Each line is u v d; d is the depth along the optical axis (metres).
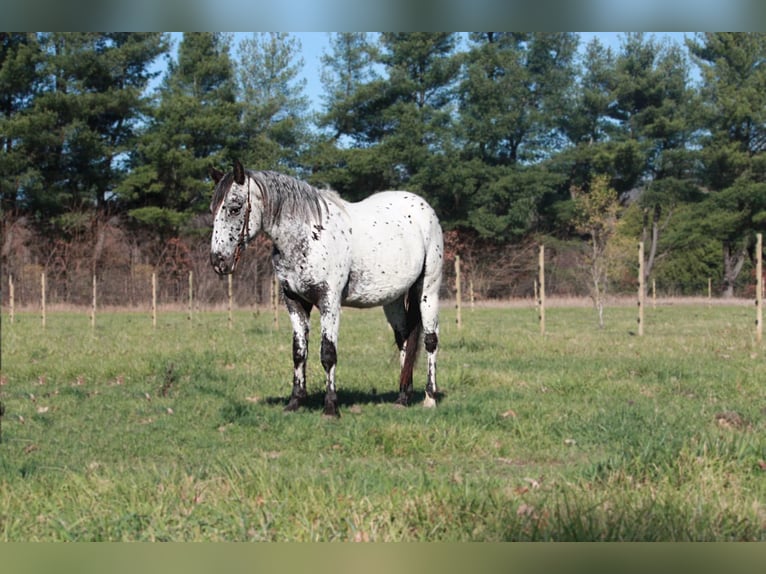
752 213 46.53
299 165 45.53
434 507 4.74
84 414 8.62
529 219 46.12
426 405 8.69
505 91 46.19
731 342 14.83
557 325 22.42
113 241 40.91
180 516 4.74
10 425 8.04
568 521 4.53
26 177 37.03
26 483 5.68
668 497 4.85
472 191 45.72
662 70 46.47
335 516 4.65
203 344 14.98
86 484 5.43
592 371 11.05
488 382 10.28
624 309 33.59
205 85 42.94
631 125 47.81
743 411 8.02
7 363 12.36
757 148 47.91
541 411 8.12
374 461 6.45
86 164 39.62
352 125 46.47
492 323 23.33
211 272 39.09
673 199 46.94
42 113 36.53
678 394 9.34
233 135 42.62
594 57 48.97
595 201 37.84
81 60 37.72
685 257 49.31
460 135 45.50
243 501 4.94
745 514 4.65
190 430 7.75
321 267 7.80
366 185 45.31
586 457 6.57
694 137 47.56
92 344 15.27
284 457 6.57
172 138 39.84
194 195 41.69
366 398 9.18
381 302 8.42
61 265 39.25
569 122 48.38
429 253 8.79
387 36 45.59
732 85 46.03
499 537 4.43
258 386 10.00
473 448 6.81
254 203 7.61
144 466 6.36
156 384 10.34
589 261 32.06
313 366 11.38
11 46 37.53
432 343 8.79
